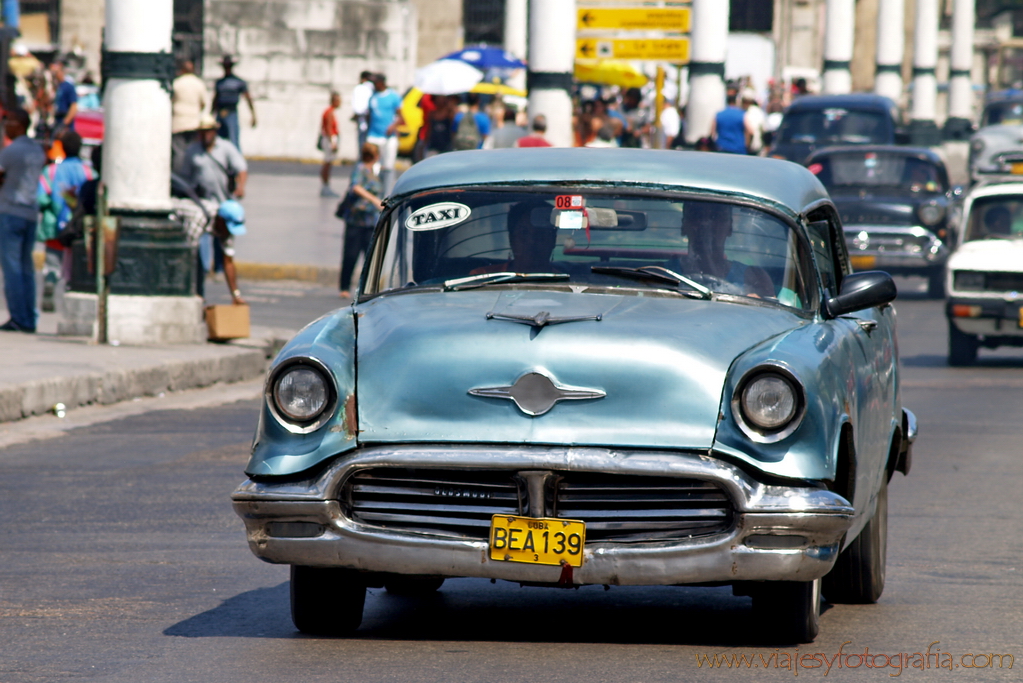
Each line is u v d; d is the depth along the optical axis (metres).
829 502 14.78
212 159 49.81
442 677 14.58
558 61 58.78
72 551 20.92
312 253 65.12
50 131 94.69
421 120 101.94
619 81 111.19
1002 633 16.98
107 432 31.23
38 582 19.11
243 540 21.72
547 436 14.90
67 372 34.09
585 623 17.17
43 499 24.45
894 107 86.38
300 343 15.73
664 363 15.11
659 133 80.56
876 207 65.69
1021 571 20.44
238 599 18.27
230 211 42.34
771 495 14.71
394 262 17.48
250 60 118.19
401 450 14.92
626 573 14.77
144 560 20.39
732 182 17.56
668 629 16.89
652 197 17.44
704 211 17.30
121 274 40.69
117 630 16.72
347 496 15.20
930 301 66.31
